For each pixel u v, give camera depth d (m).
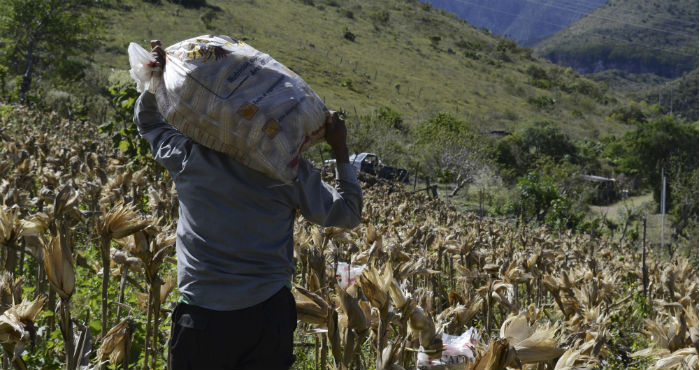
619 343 4.84
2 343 2.19
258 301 2.25
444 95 96.19
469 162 35.50
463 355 2.26
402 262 3.81
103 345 2.61
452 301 3.21
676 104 168.88
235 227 2.26
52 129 16.06
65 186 3.11
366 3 143.75
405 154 36.88
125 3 88.00
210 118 2.24
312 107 2.34
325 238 3.62
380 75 96.00
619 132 109.81
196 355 2.28
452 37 141.50
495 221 12.71
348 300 2.22
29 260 4.60
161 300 2.90
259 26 99.69
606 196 53.62
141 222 2.57
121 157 9.21
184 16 91.12
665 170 45.81
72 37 42.09
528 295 5.02
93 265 4.37
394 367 2.00
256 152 2.22
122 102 10.94
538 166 43.62
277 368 2.31
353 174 2.52
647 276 6.46
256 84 2.27
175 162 2.40
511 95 113.81
